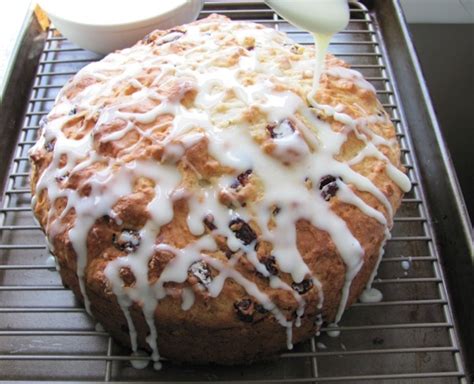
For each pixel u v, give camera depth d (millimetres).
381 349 348
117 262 308
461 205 370
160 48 377
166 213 306
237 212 308
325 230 314
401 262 385
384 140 351
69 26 463
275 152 314
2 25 544
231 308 308
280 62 358
